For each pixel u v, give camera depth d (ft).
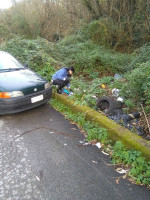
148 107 12.76
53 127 11.48
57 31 38.68
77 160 8.54
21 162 8.34
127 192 6.85
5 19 41.42
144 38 30.04
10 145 9.57
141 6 28.89
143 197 6.65
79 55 23.73
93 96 15.38
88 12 36.91
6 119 12.37
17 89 11.67
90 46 29.30
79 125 11.64
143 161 7.76
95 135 10.11
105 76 21.07
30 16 37.93
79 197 6.63
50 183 7.23
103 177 7.55
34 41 25.99
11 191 6.86
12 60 15.75
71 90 16.38
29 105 12.35
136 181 7.27
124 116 12.21
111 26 31.81
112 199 6.56
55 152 9.07
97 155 8.91
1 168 7.96
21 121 12.17
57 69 21.36
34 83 12.77
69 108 13.73
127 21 31.48
